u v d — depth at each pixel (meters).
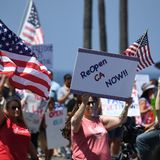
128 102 15.54
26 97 23.06
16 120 15.46
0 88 15.48
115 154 22.47
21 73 16.72
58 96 26.69
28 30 27.97
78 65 14.68
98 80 14.81
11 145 15.24
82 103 14.90
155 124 18.34
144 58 18.09
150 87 23.80
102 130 15.34
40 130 24.38
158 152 9.91
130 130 19.25
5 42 16.88
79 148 15.22
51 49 27.12
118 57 14.91
